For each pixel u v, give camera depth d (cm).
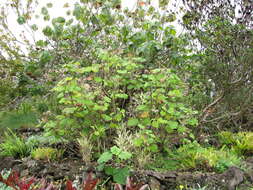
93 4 576
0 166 417
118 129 434
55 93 641
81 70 411
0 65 820
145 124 422
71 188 219
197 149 448
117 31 582
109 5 556
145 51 486
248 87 621
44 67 639
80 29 584
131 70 478
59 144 481
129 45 521
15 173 262
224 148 532
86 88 415
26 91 759
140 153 415
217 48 610
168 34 524
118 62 447
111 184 365
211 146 549
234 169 380
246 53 579
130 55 467
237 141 522
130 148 421
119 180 361
